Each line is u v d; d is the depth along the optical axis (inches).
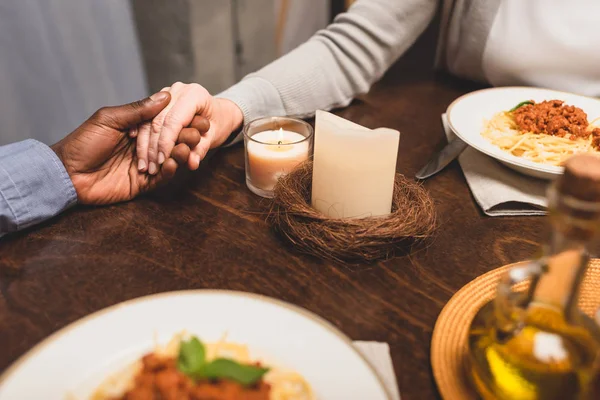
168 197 25.2
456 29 39.1
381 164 21.1
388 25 35.6
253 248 22.2
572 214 13.1
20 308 19.0
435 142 30.6
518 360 14.7
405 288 20.5
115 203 24.6
